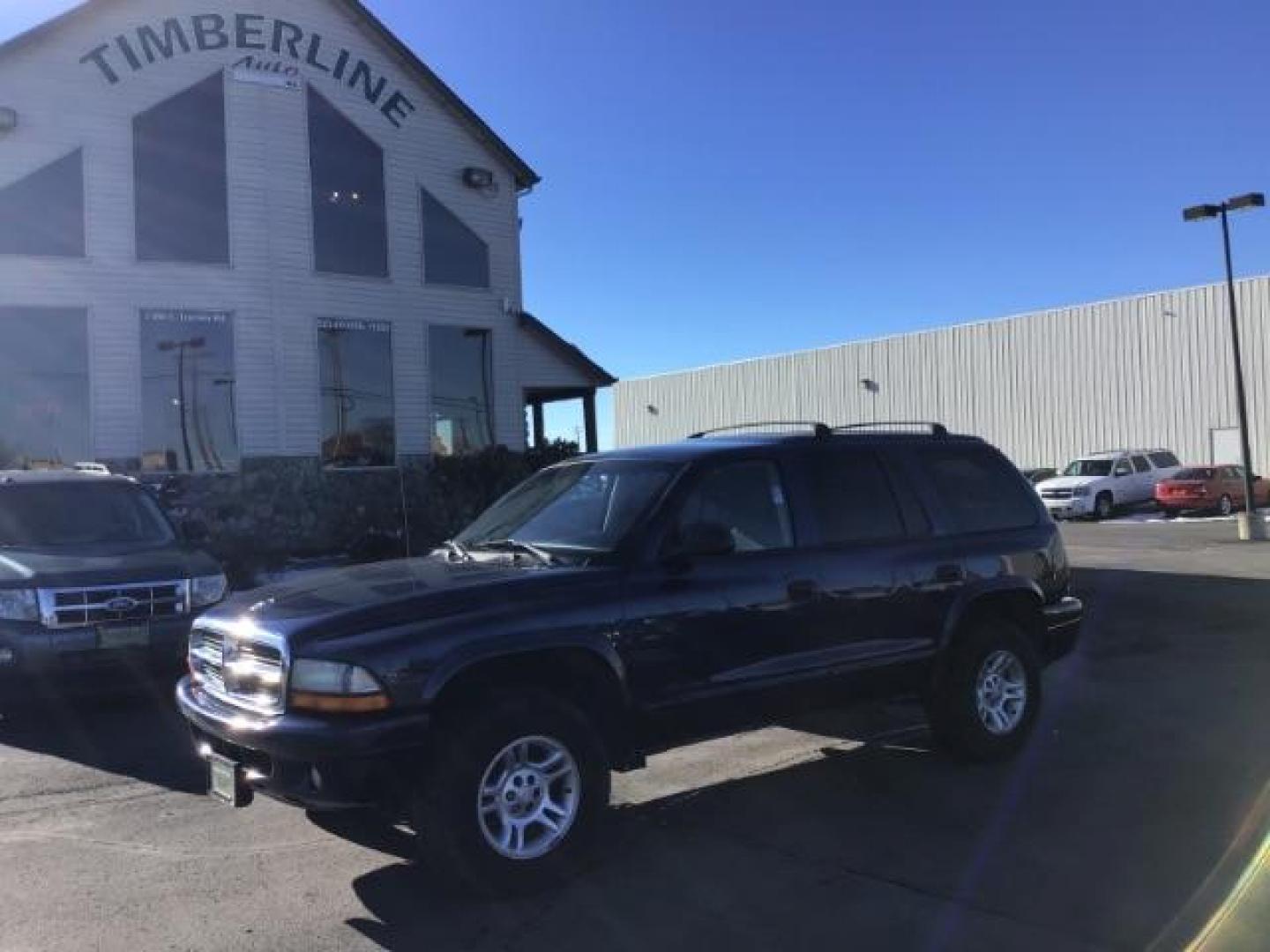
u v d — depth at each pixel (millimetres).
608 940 4105
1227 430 32281
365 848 5180
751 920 4254
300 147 17500
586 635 4746
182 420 16391
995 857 4859
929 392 41156
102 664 7969
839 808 5609
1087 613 12164
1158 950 3920
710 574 5223
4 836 5461
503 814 4484
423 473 18188
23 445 15320
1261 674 8742
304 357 17406
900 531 6121
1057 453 36906
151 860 5070
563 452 19469
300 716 4320
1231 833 5086
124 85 16156
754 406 48688
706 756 6660
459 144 19328
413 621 4477
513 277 19828
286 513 16797
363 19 17969
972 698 6230
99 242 15875
